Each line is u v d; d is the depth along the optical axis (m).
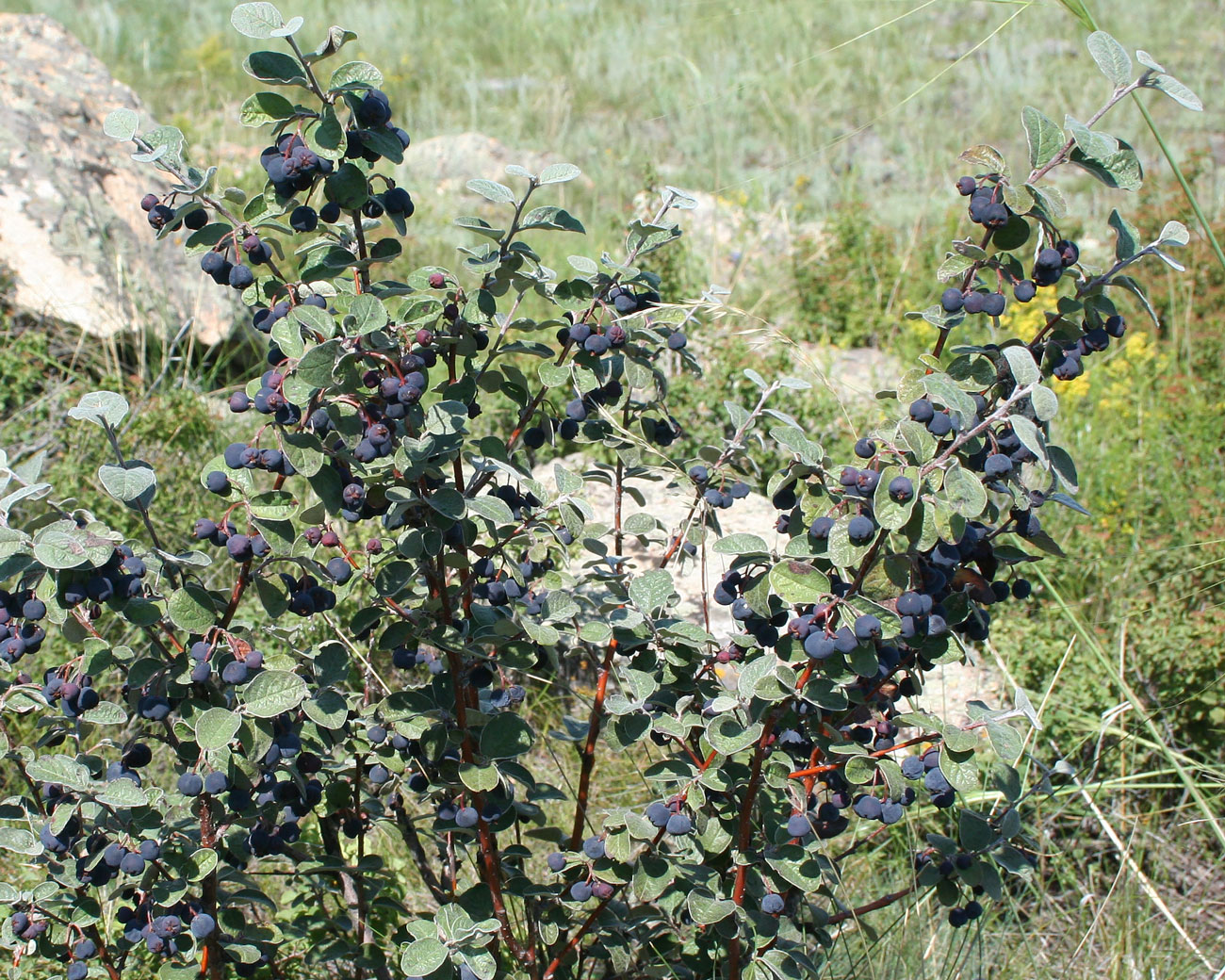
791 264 8.59
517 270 2.33
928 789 2.17
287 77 1.95
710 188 11.33
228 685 2.11
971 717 2.07
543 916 2.41
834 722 2.23
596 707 2.52
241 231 2.12
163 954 2.23
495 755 2.16
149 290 6.57
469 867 2.96
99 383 5.97
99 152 7.19
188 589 2.00
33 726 3.62
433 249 8.34
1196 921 3.49
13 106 6.88
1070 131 2.00
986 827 2.26
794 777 2.24
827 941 2.54
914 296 8.38
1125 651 4.14
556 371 2.36
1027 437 1.68
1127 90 2.03
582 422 2.54
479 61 15.84
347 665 2.17
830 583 2.01
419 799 2.38
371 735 2.40
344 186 2.07
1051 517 5.29
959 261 2.15
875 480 1.84
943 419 1.90
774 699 2.01
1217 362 6.84
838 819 2.28
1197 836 3.83
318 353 1.80
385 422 1.97
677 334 2.54
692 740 2.46
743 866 2.22
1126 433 5.97
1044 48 15.22
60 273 6.34
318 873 2.56
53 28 7.64
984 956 3.25
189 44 15.29
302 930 2.60
